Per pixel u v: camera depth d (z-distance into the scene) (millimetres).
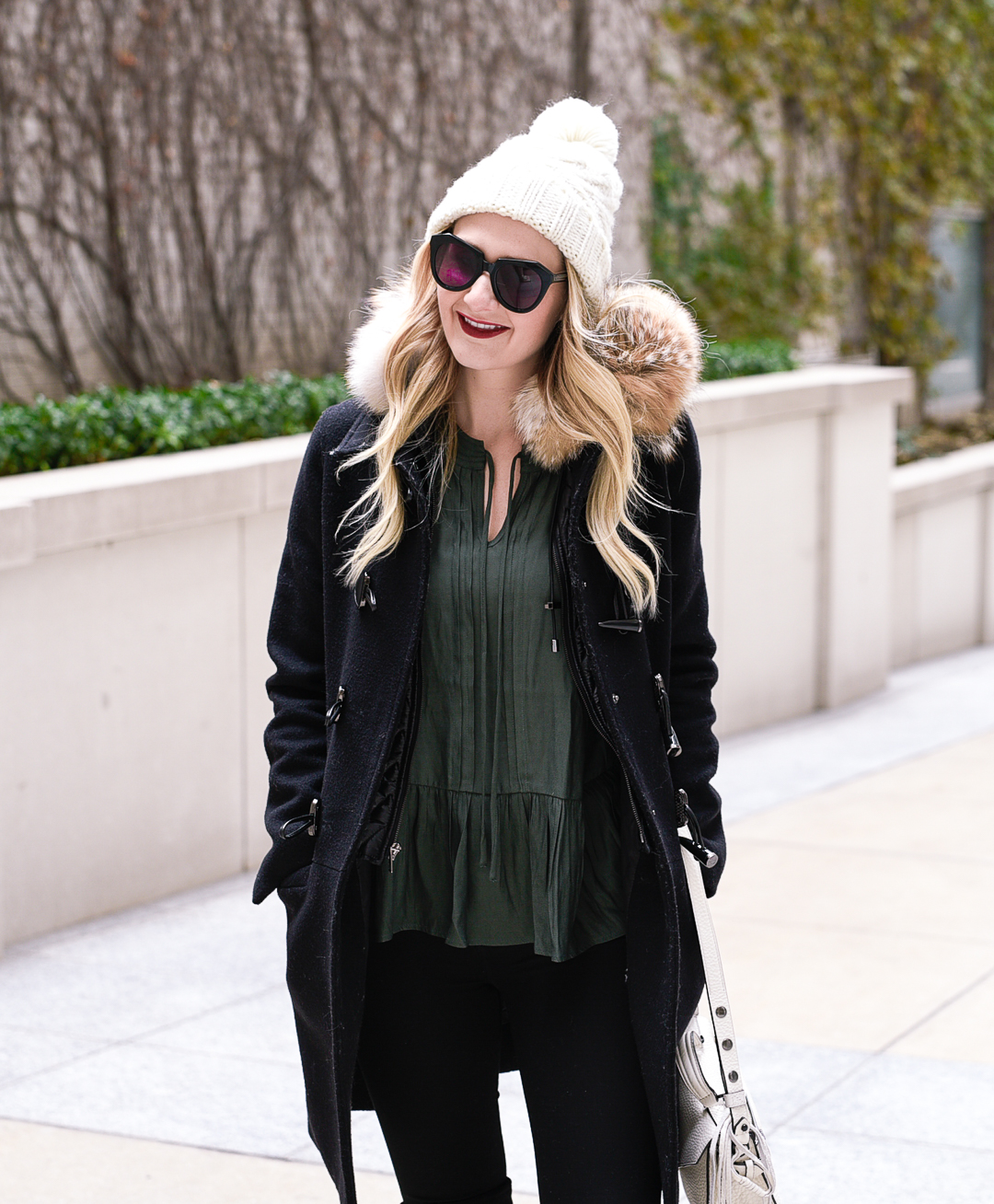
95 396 6211
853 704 8516
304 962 2277
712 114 10398
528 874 2273
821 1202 3250
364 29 8312
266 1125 3627
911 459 11203
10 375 6957
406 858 2303
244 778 5590
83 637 4973
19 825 4824
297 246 8109
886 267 12414
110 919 5078
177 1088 3820
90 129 7164
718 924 5016
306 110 8078
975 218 14141
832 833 6027
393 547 2250
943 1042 4082
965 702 8539
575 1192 2268
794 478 8047
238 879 5523
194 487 5199
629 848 2295
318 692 2443
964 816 6250
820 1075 3883
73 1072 3904
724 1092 2289
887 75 12039
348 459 2316
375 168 8430
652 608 2273
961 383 14086
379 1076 2383
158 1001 4387
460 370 2309
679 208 10281
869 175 12180
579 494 2215
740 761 7219
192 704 5363
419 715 2277
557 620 2246
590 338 2205
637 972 2260
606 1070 2279
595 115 2293
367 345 2324
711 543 7531
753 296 10789
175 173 7535
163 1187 3330
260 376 7984
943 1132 3574
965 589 10500
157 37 7387
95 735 5035
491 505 2285
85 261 7211
